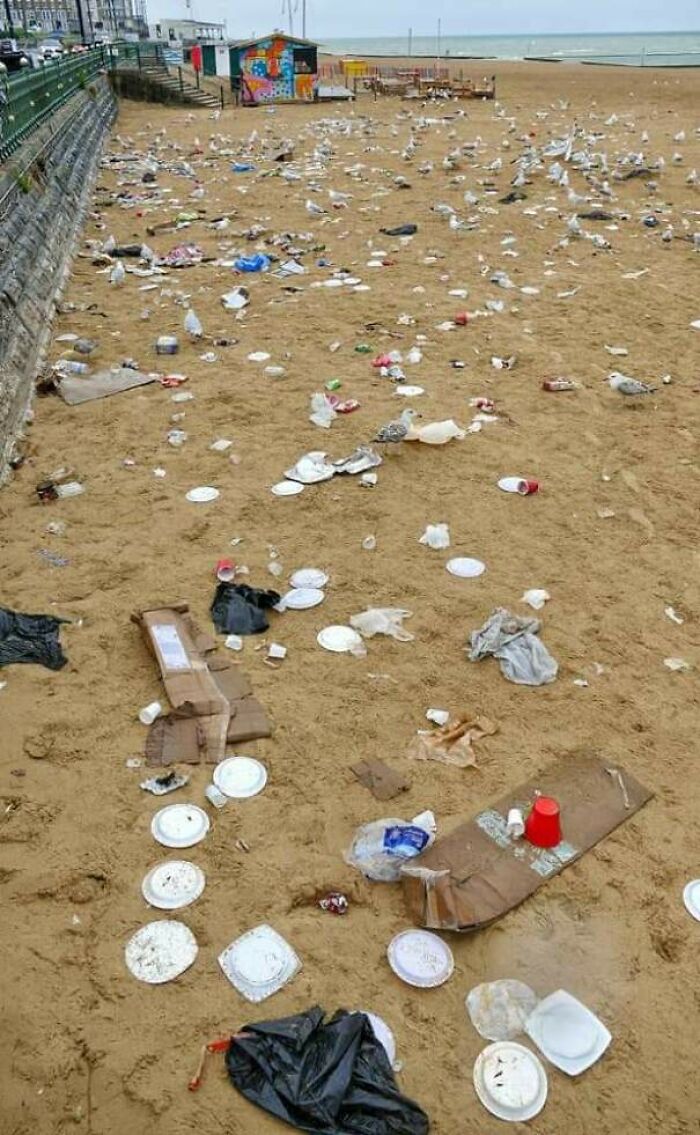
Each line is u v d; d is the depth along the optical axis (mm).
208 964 3271
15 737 4266
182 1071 2918
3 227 9477
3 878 3580
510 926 3418
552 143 21922
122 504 6363
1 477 6598
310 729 4355
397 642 4988
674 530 6105
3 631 4949
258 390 8266
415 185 17484
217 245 13344
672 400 8125
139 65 37188
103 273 11953
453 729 4352
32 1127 2783
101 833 3787
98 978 3211
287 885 3564
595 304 10609
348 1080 2848
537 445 7266
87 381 8352
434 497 6477
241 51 34500
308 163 20297
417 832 3658
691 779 4117
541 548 5883
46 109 16219
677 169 18828
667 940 3389
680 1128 2816
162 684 4613
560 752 4250
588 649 4957
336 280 11523
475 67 62938
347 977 3236
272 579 5523
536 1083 2906
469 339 9531
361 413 7789
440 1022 3094
